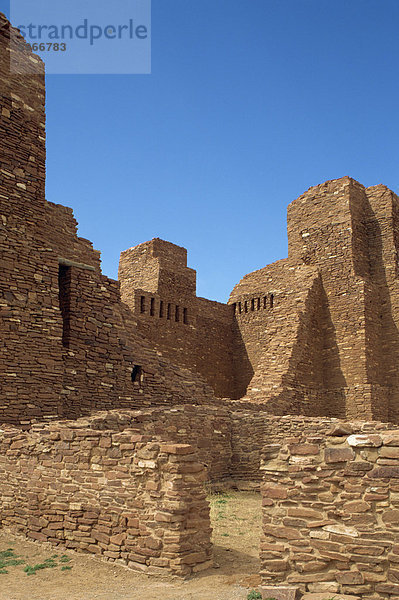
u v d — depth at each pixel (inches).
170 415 674.2
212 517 540.4
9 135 687.1
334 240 1194.0
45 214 749.9
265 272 1375.5
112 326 795.4
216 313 1409.9
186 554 346.9
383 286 1168.2
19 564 380.5
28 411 642.8
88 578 345.4
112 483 391.9
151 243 1317.7
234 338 1434.5
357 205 1205.7
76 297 756.6
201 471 372.5
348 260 1161.4
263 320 1368.1
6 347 636.1
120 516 379.9
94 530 396.5
